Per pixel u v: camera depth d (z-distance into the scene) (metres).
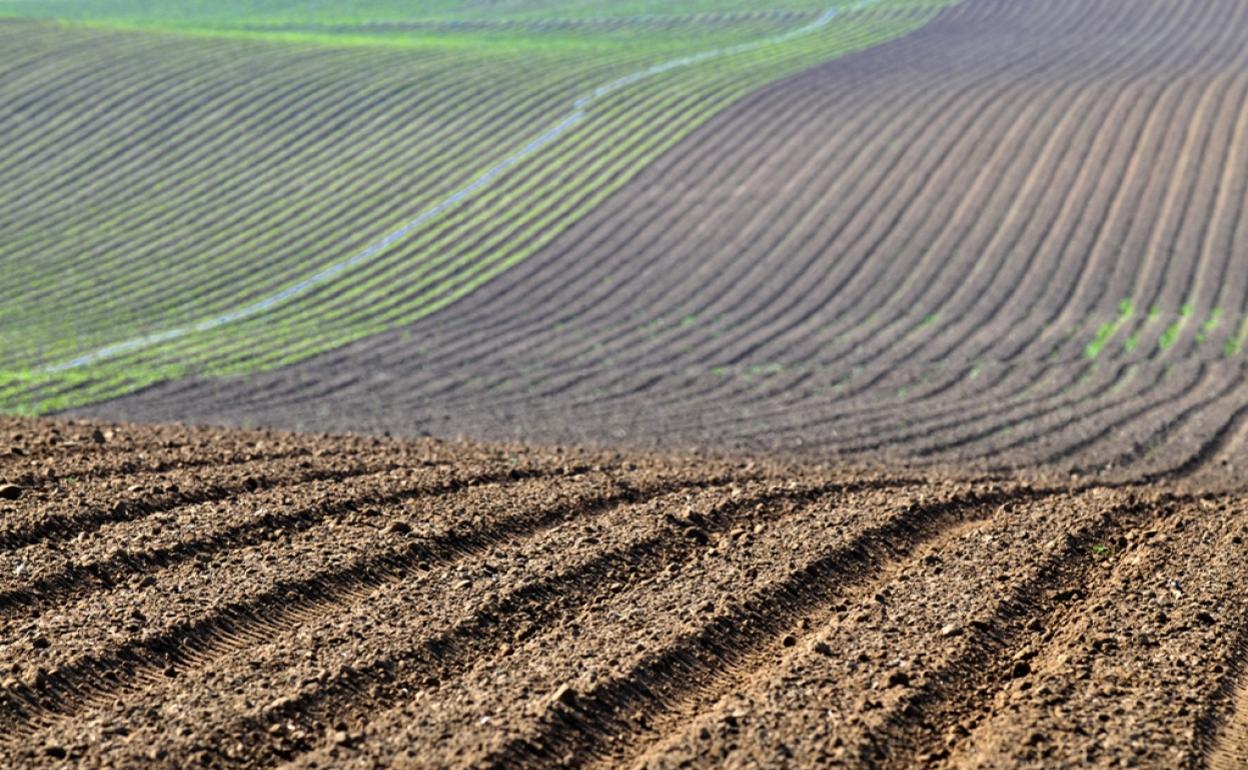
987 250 31.56
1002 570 8.74
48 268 34.06
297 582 7.95
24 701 6.48
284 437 12.53
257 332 28.58
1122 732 6.39
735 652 7.45
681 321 28.42
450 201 37.34
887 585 8.43
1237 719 6.73
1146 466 16.67
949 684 7.00
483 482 10.39
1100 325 26.44
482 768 5.94
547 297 30.45
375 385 23.95
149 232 36.34
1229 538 9.53
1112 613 8.01
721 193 36.56
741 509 9.94
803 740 6.27
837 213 34.66
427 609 7.70
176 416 21.39
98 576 7.91
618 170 38.75
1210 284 28.47
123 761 5.95
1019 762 6.09
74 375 24.92
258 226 36.44
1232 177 34.69
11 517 8.49
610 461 11.91
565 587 8.17
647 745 6.39
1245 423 18.84
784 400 21.91
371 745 6.18
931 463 16.86
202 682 6.76
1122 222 32.50
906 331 26.94
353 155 41.06
